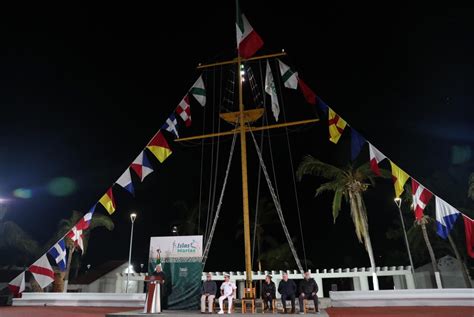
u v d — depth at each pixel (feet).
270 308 50.67
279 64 61.11
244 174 59.47
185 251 52.26
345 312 52.70
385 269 108.99
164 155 57.72
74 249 121.60
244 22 64.59
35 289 120.06
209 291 47.60
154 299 45.60
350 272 109.91
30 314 53.47
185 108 62.28
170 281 51.39
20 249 120.16
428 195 46.91
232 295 46.75
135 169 55.52
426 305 60.54
